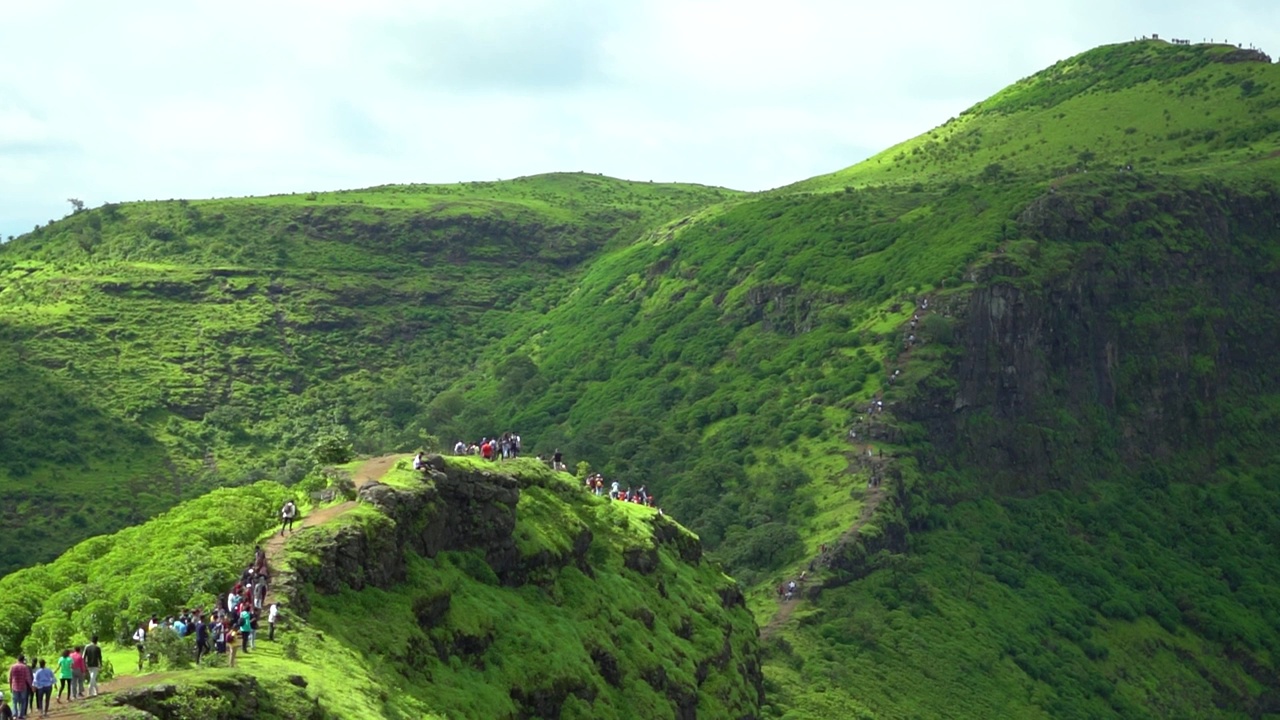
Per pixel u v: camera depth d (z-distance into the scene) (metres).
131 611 88.94
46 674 65.44
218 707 67.62
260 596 83.12
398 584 96.81
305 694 73.31
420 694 88.25
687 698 124.94
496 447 139.75
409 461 110.56
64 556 117.88
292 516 96.94
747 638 157.00
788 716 173.62
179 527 106.44
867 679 197.00
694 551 158.62
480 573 108.94
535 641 106.00
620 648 119.81
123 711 63.31
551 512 125.88
